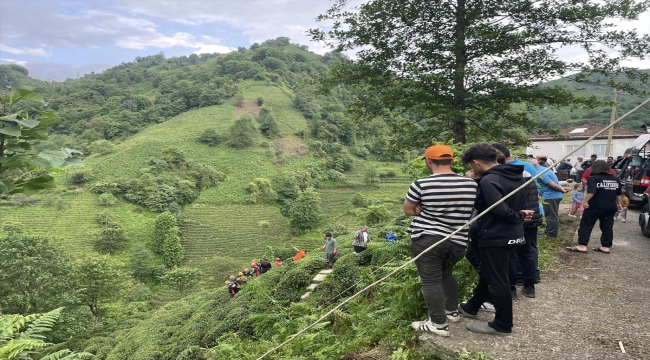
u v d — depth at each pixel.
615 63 9.08
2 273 20.25
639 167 10.60
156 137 85.56
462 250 3.16
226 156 78.94
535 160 7.05
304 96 111.44
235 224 56.88
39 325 4.00
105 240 45.19
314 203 56.62
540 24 9.40
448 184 3.09
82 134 90.50
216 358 5.76
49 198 56.91
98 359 16.58
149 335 14.94
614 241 7.04
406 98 10.23
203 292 24.56
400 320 4.04
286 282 10.16
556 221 7.08
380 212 24.34
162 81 137.00
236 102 110.25
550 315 3.84
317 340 4.17
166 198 59.62
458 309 3.88
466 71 9.64
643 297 4.25
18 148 2.55
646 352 3.05
